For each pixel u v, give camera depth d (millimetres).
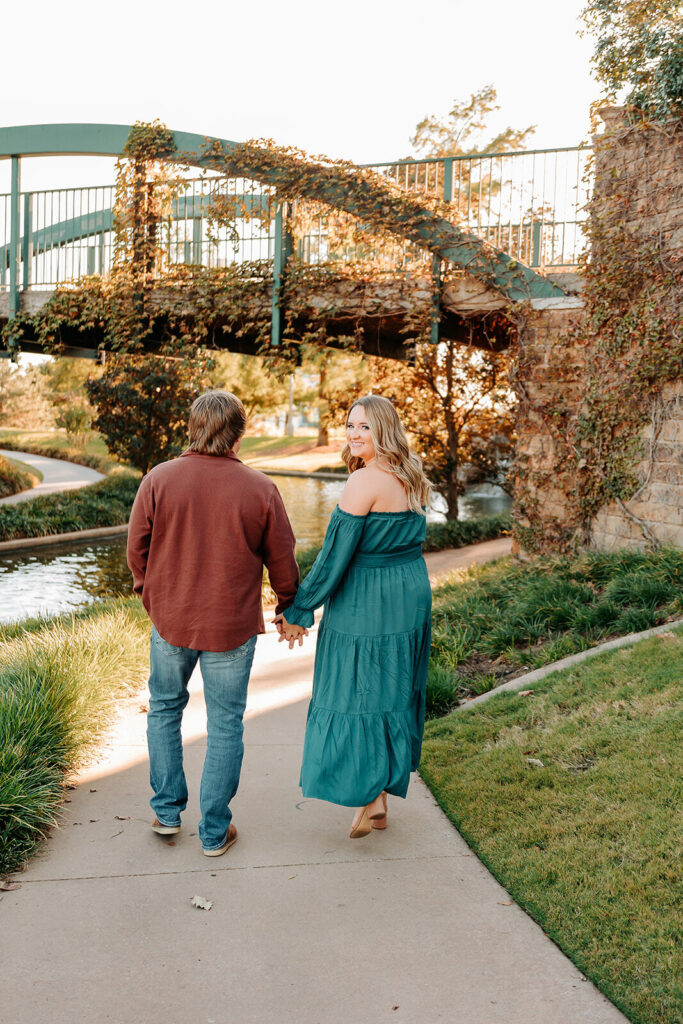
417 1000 1995
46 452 39750
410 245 10156
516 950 2207
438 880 2605
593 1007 1968
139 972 2100
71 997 1991
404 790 2748
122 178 11656
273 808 3178
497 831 2893
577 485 8508
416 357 14461
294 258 10820
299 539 15336
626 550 7387
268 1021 1915
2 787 2855
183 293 11664
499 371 15328
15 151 12227
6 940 2230
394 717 2734
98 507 18547
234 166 10805
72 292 12477
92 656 4715
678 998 1942
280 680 5133
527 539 9156
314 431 57062
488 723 4012
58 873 2623
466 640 5871
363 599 2727
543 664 5074
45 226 12875
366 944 2236
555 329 9070
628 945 2158
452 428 16016
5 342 13906
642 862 2502
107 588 11602
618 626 5395
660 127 7465
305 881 2594
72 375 28797
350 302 10578
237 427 2723
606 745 3375
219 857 2756
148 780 3428
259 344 12148
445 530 14500
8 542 15016
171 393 19203
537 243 9711
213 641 2623
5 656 4758
